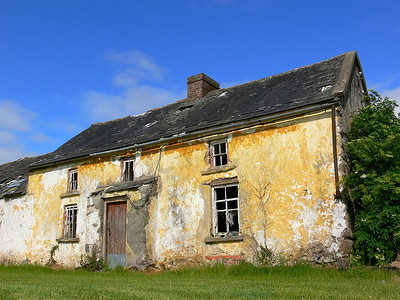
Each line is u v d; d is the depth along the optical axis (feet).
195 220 42.60
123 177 50.29
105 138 58.18
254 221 38.47
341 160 34.91
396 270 30.73
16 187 62.64
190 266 41.57
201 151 43.91
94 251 49.16
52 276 39.27
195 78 59.31
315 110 36.96
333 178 34.86
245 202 39.45
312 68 48.57
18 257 58.23
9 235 60.39
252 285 26.53
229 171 41.29
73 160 55.42
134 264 44.65
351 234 33.55
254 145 40.14
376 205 32.55
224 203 42.75
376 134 35.09
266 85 50.24
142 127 56.03
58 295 21.70
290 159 37.58
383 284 25.03
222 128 42.24
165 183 45.85
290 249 35.83
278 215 37.17
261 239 37.68
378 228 31.78
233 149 41.52
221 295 21.26
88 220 51.01
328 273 31.58
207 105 52.70
